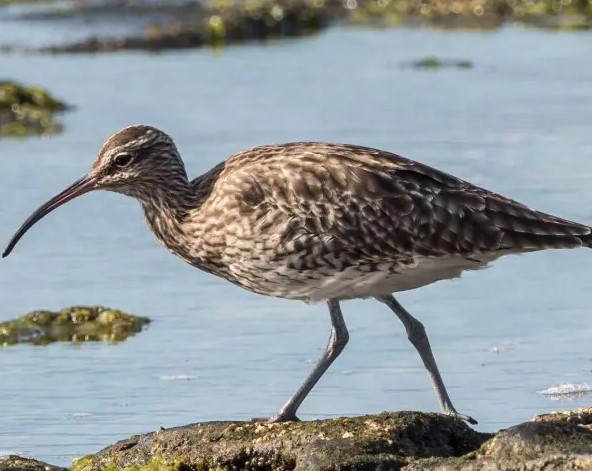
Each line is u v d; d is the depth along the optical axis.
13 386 15.87
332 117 25.92
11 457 13.27
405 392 15.34
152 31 34.09
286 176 14.06
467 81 28.58
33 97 27.33
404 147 23.94
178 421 14.70
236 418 14.74
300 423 12.93
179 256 15.01
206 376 15.98
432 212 13.85
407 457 12.12
